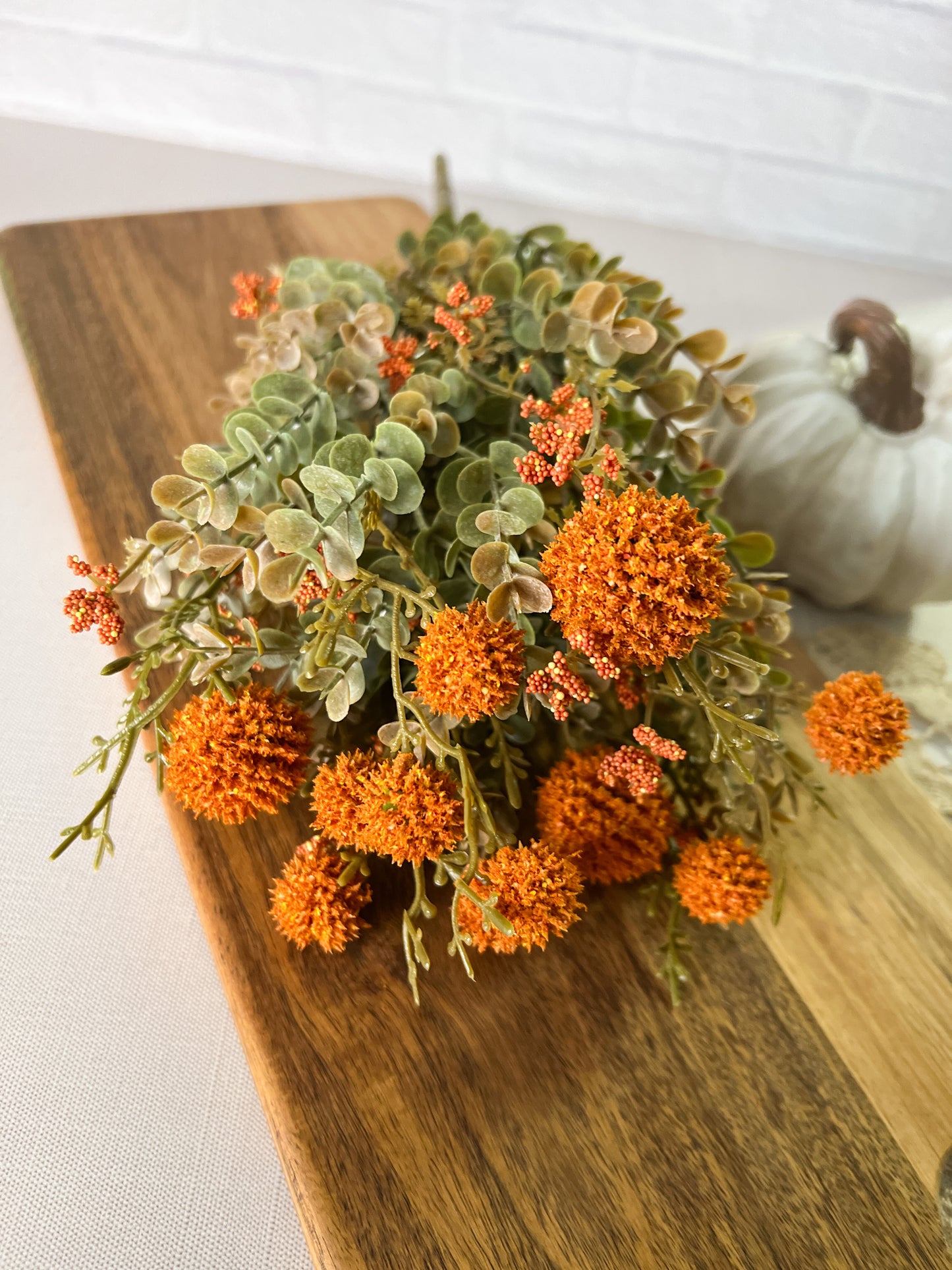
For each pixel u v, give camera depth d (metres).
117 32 0.71
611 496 0.26
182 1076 0.32
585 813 0.31
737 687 0.31
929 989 0.32
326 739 0.32
